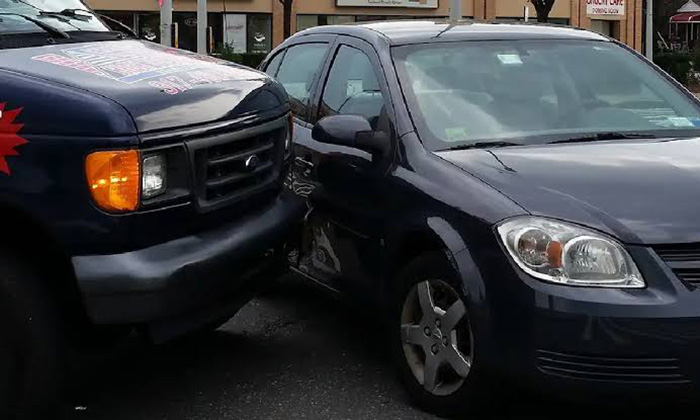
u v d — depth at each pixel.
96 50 4.09
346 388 4.36
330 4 32.09
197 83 3.93
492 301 3.58
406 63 4.80
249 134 4.00
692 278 3.38
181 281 3.48
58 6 4.62
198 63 4.28
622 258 3.38
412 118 4.45
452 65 4.83
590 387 3.37
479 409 3.84
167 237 3.57
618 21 37.56
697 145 4.31
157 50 4.43
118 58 4.02
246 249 3.85
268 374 4.57
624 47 5.34
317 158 5.10
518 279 3.48
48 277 3.54
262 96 4.23
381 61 4.86
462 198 3.84
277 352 4.91
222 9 30.41
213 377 4.54
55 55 3.87
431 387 3.98
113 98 3.47
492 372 3.62
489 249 3.61
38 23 4.24
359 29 5.41
